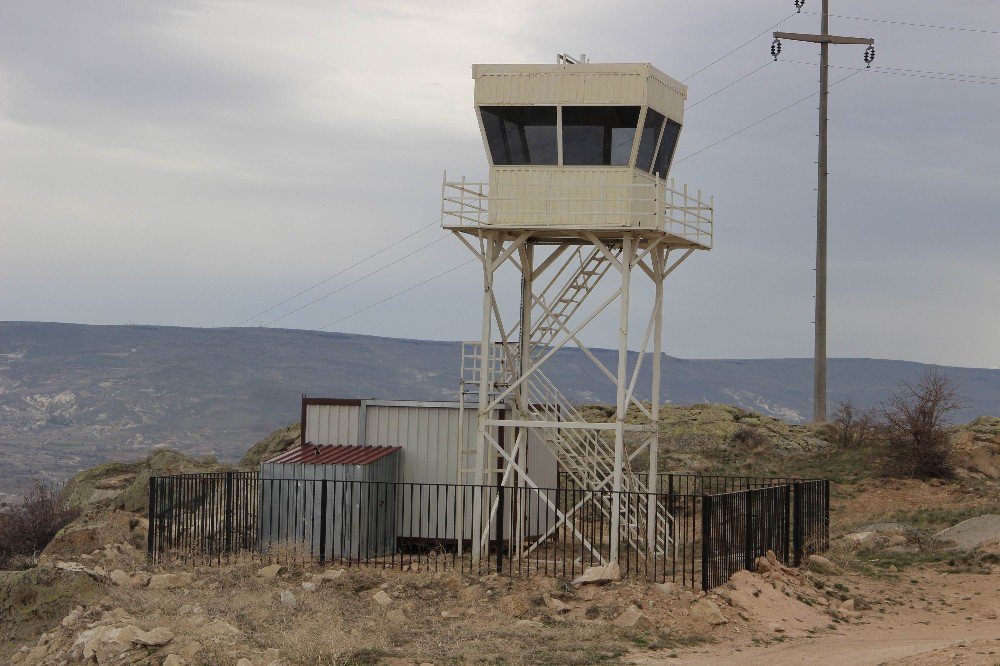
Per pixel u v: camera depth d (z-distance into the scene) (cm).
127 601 2342
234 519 3169
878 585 2689
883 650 1991
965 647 1816
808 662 1895
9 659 2195
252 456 4822
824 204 5503
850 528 3519
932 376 4578
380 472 2984
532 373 2995
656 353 3052
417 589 2484
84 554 2969
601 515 3350
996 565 2833
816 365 5453
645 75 2797
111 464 4516
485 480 3019
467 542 3091
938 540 3209
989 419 4747
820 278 5469
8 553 3816
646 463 4522
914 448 4309
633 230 2773
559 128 2834
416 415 3164
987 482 4150
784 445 4962
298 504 2892
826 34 5572
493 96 2864
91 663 1984
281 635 2047
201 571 2664
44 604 2447
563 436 3284
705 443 5006
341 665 1875
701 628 2175
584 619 2234
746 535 2573
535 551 3069
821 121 5553
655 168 2945
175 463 4584
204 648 1947
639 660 1928
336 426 3216
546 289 3156
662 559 2927
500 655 1939
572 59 2931
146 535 3253
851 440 5016
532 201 2844
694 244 3009
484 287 2878
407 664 1867
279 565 2691
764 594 2397
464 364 3120
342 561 2775
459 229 2872
